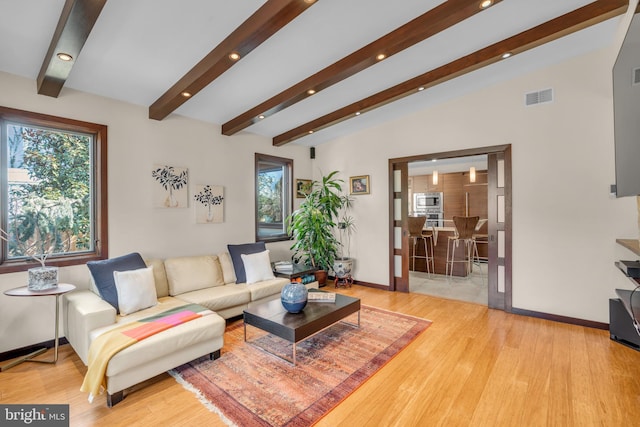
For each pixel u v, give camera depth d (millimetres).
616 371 2379
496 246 3877
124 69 2826
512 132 3703
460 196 8125
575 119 3330
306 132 4656
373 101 3848
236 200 4527
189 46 2553
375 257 5008
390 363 2545
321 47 2756
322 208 5113
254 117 3854
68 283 2951
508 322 3439
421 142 4453
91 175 3215
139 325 2352
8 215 2732
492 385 2215
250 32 2242
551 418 1863
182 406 2000
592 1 2457
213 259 3855
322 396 2096
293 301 2713
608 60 3141
